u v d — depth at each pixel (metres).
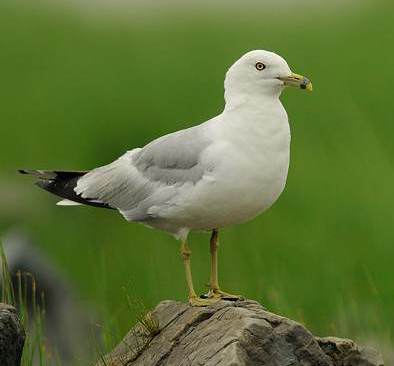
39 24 27.33
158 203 8.79
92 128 23.42
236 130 8.54
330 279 14.82
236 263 15.07
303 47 23.05
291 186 17.11
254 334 7.53
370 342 11.91
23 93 25.06
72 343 11.91
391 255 15.38
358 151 17.72
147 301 12.86
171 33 26.25
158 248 15.87
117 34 26.64
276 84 8.66
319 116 19.72
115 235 17.97
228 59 24.30
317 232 16.08
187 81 23.97
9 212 19.03
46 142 23.36
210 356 7.46
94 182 9.43
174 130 22.91
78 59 25.91
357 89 20.47
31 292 13.02
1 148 23.22
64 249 17.30
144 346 8.34
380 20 23.05
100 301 12.86
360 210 16.34
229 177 8.45
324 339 8.12
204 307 8.38
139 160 9.11
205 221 8.76
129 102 23.78
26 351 8.98
